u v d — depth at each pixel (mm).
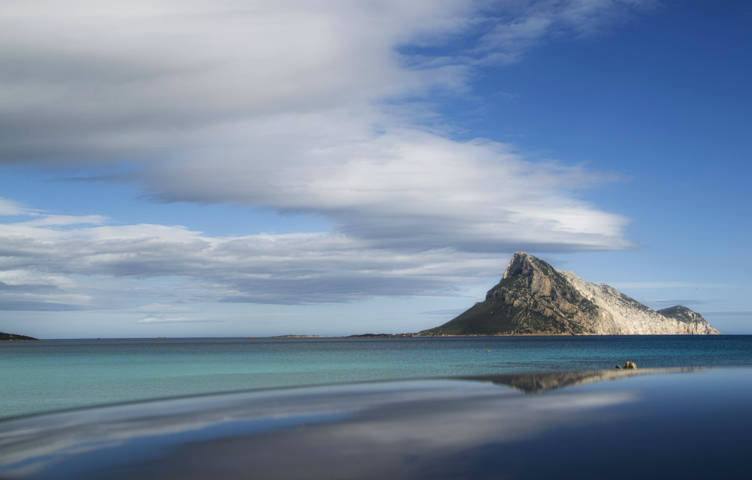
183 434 17688
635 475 12367
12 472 13867
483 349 141250
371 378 48219
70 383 46969
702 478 12164
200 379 49531
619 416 19281
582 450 14445
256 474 12906
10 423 21203
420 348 155875
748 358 81000
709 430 16750
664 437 15844
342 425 18500
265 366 70562
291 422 19328
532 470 12758
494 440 15703
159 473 13297
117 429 19031
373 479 12258
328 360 86938
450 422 18641
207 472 13211
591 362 75375
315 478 12445
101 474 13414
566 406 21875
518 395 25859
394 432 17109
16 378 53562
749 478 12148
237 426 18828
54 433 18656
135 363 81125
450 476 12375
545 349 138375
